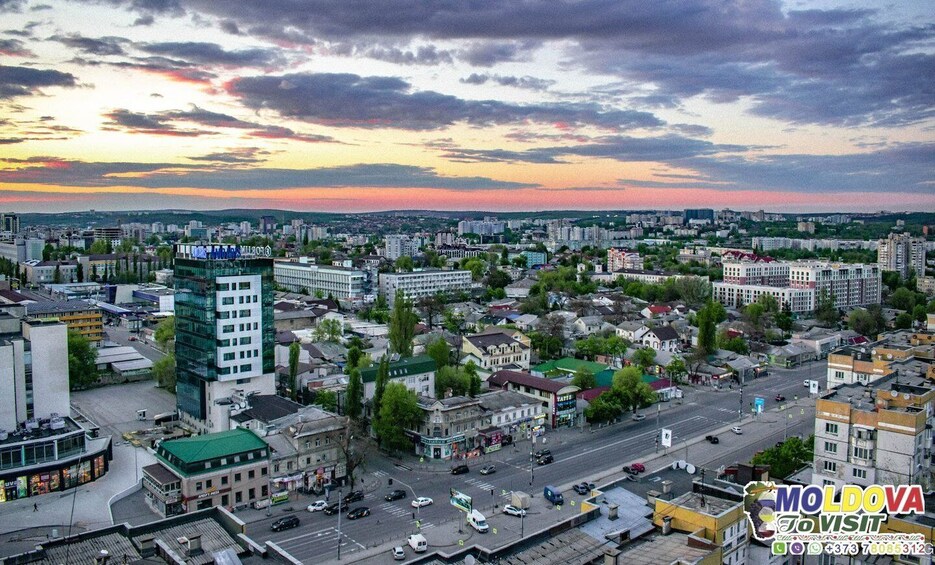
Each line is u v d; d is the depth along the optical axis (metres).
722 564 91.94
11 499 149.25
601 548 94.31
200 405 195.12
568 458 178.12
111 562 87.50
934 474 128.88
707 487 105.25
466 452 178.00
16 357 174.38
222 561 84.06
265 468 149.50
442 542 129.88
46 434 161.50
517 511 141.88
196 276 193.00
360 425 179.75
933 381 145.75
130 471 167.38
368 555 124.44
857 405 131.50
